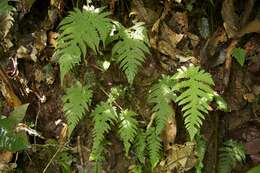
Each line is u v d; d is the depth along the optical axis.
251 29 1.45
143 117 1.43
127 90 1.44
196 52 1.47
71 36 1.31
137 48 1.33
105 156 1.43
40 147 1.45
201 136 1.44
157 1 1.48
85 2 1.46
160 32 1.46
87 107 1.35
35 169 1.45
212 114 1.46
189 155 1.42
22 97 1.46
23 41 1.48
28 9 1.47
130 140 1.35
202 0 1.49
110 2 1.45
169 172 1.42
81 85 1.39
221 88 1.47
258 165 1.37
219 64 1.48
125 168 1.43
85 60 1.43
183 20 1.48
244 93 1.49
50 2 1.48
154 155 1.38
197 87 1.32
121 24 1.43
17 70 1.46
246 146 1.47
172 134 1.41
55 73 1.46
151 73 1.45
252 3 1.44
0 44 1.47
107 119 1.35
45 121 1.47
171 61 1.46
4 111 1.45
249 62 1.50
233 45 1.47
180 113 1.43
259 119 1.48
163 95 1.37
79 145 1.44
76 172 1.44
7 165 1.40
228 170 1.44
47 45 1.46
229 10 1.47
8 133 1.29
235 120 1.49
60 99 1.46
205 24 1.50
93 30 1.31
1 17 1.45
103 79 1.44
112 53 1.35
